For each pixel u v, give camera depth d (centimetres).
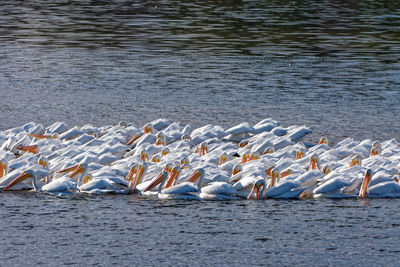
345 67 5194
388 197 2408
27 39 6419
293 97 4241
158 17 8038
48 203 2358
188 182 2411
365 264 1891
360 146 2931
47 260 1920
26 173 2480
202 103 4088
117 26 7312
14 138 3041
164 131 3300
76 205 2339
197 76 4862
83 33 6825
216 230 2123
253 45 6172
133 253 1967
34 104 4047
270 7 9038
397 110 3900
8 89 4425
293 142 3014
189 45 6162
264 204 2339
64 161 2644
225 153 2736
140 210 2291
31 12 8456
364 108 3953
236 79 4766
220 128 3275
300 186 2433
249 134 3294
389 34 6819
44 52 5769
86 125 3334
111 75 4881
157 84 4603
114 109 3944
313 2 9675
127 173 2594
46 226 2159
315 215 2239
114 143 3005
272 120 3388
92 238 2070
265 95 4294
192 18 7944
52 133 3306
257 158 2753
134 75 4891
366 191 2409
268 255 1948
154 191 2464
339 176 2416
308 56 5650
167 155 2750
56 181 2475
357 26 7350
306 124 3619
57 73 4938
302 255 1948
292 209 2292
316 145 3070
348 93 4341
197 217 2225
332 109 3934
